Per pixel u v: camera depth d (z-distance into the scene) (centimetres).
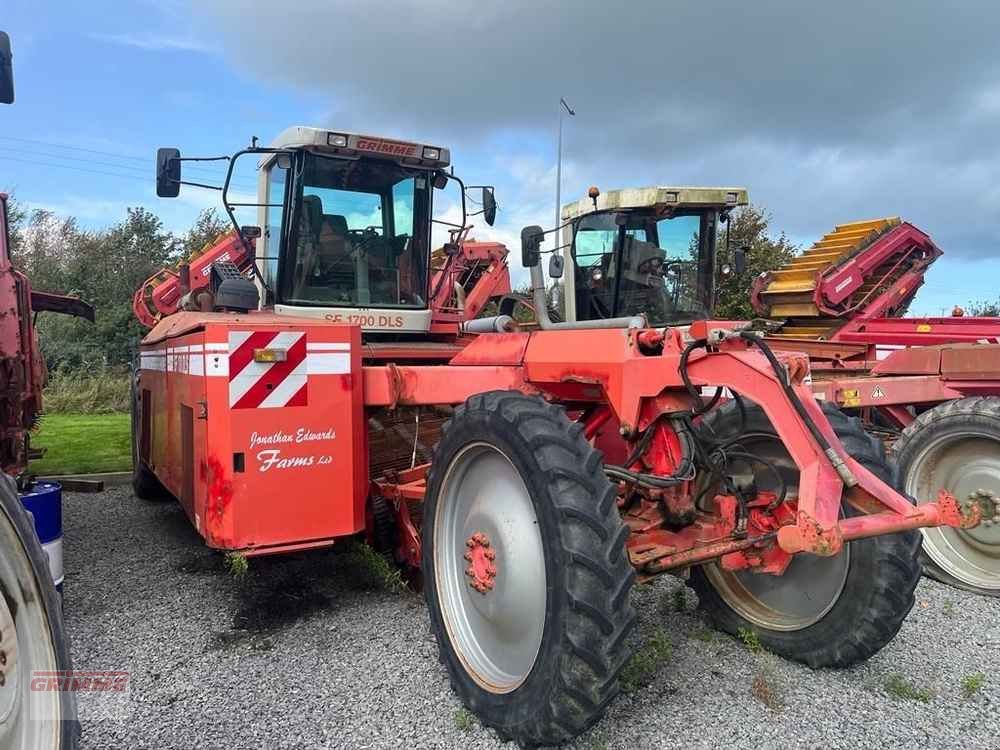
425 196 576
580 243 834
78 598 424
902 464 491
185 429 423
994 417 441
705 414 342
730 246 874
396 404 390
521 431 273
